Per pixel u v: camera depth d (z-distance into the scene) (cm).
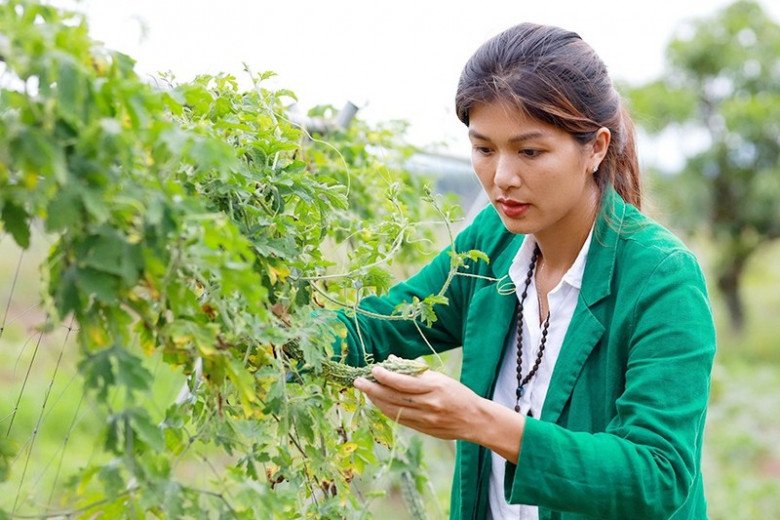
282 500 132
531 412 176
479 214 199
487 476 180
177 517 116
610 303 165
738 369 1155
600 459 143
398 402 142
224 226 110
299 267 153
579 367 165
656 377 151
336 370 154
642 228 167
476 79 155
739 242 1401
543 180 154
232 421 140
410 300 194
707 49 1385
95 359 109
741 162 1361
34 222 109
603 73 161
